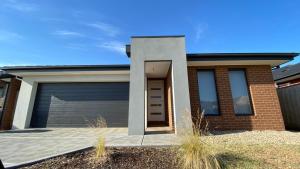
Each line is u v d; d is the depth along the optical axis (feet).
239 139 16.02
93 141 15.90
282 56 22.45
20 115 27.27
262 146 13.30
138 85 20.02
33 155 11.62
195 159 9.66
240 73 24.62
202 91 23.93
